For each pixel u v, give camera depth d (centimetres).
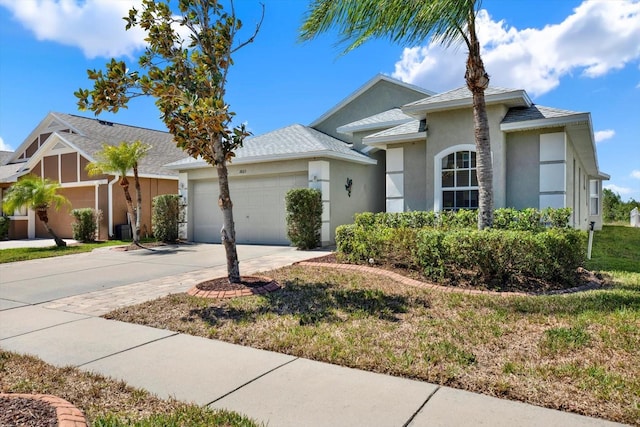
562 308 566
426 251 792
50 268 1128
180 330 544
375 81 1912
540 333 476
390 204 1241
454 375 374
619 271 887
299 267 972
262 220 1575
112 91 671
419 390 354
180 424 304
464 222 1002
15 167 2489
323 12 815
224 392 360
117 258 1295
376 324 525
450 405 326
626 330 468
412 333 488
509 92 1010
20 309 691
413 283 764
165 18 721
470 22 815
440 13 684
